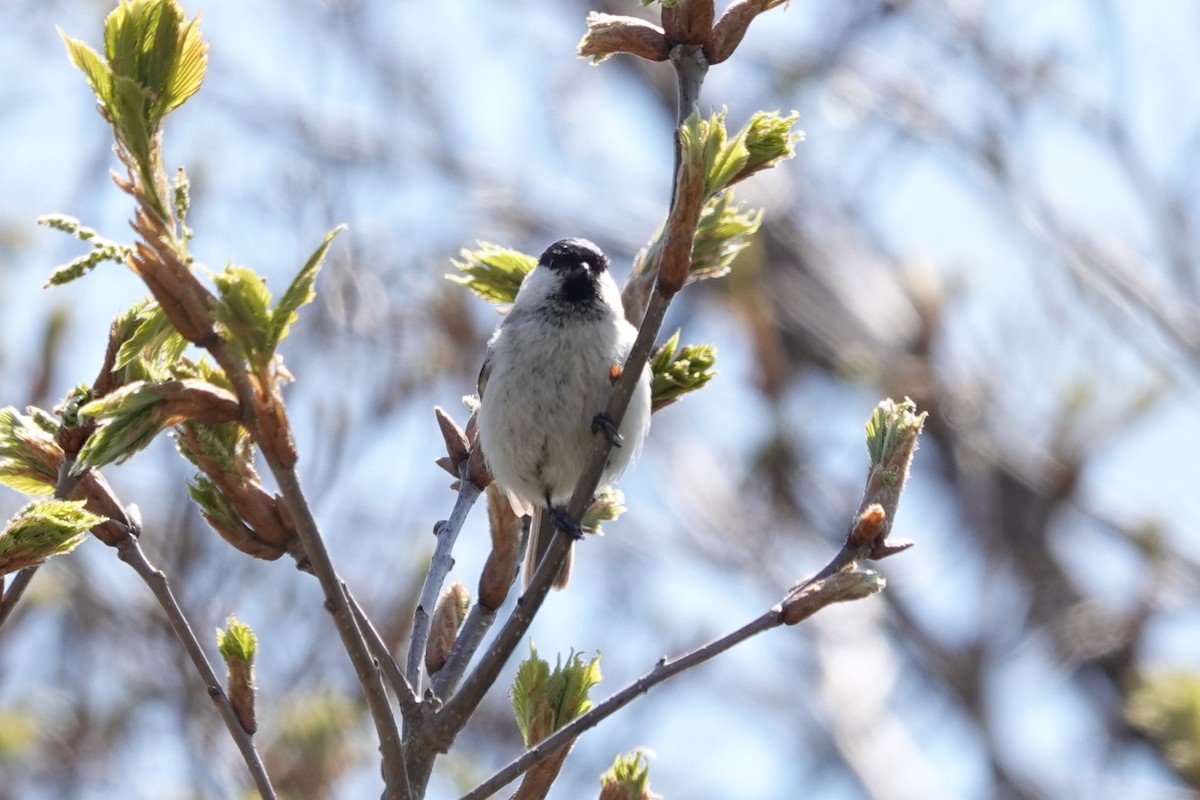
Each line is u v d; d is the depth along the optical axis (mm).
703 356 6406
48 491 5164
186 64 4078
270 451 4059
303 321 11586
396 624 9875
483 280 7156
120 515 4938
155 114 4023
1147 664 13188
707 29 5172
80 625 10570
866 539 4809
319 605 10461
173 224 4000
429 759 4871
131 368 4871
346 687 9695
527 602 4895
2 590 4789
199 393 3963
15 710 10156
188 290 3926
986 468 13078
